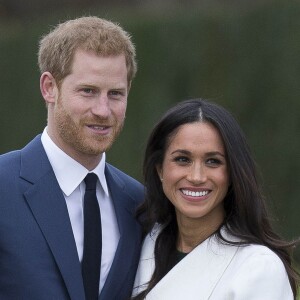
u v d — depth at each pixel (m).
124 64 14.26
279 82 37.72
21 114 47.34
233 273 14.09
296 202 37.59
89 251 14.30
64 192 14.39
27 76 46.88
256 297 13.71
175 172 14.37
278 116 37.81
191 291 14.27
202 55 39.84
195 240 14.77
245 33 38.59
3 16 65.94
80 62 13.99
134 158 41.78
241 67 38.75
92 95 14.08
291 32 37.25
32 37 46.53
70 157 14.43
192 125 14.25
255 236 14.45
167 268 14.83
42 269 13.81
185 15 40.44
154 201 15.14
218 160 14.29
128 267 14.77
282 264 14.05
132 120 41.81
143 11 43.16
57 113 14.30
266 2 38.03
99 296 14.33
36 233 13.93
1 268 13.80
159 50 41.03
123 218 14.98
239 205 14.36
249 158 14.41
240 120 38.84
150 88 41.31
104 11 45.91
